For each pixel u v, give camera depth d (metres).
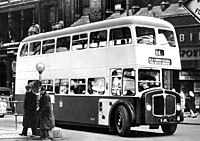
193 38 30.34
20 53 24.27
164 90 17.41
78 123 19.72
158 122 17.06
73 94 20.14
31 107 16.16
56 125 23.39
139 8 34.78
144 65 17.27
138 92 16.95
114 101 17.70
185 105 31.58
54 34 21.86
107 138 16.58
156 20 18.31
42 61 22.47
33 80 23.00
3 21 49.31
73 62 20.36
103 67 18.52
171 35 18.55
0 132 17.88
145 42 17.53
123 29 17.81
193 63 30.36
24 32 46.50
